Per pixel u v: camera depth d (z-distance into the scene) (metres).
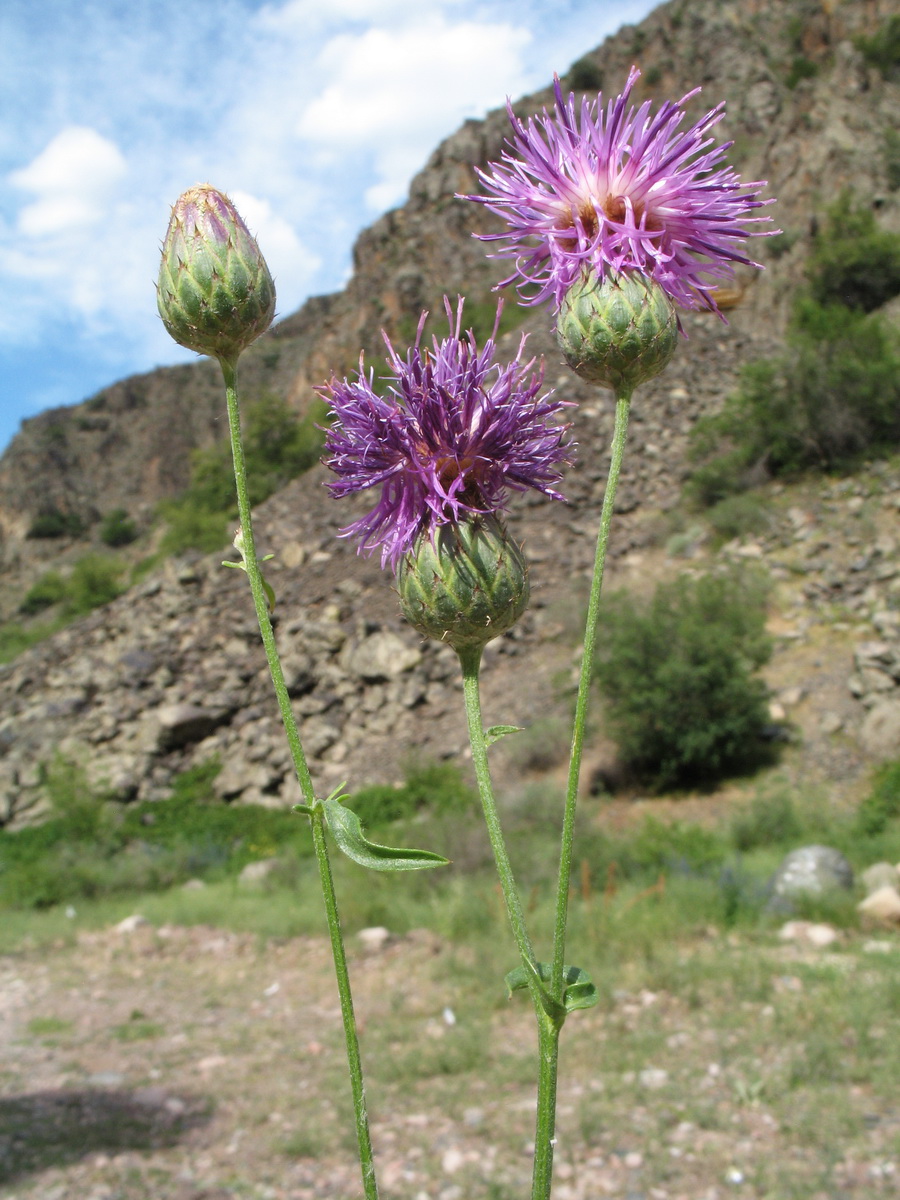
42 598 67.44
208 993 9.92
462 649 1.81
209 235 1.76
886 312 29.14
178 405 102.75
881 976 7.64
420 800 17.25
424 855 1.42
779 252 34.38
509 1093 6.51
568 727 17.06
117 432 103.19
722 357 32.28
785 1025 6.81
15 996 10.26
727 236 1.71
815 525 21.39
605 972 8.51
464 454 1.81
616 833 13.79
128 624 26.38
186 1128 6.52
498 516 1.88
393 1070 7.07
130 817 20.03
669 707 14.89
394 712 20.58
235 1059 7.84
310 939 11.31
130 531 91.88
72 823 18.72
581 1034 7.36
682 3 52.66
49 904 15.19
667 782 15.39
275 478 36.25
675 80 49.78
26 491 96.25
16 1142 6.39
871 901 9.49
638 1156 5.39
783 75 47.91
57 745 22.50
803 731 15.60
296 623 23.27
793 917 9.60
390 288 47.84
